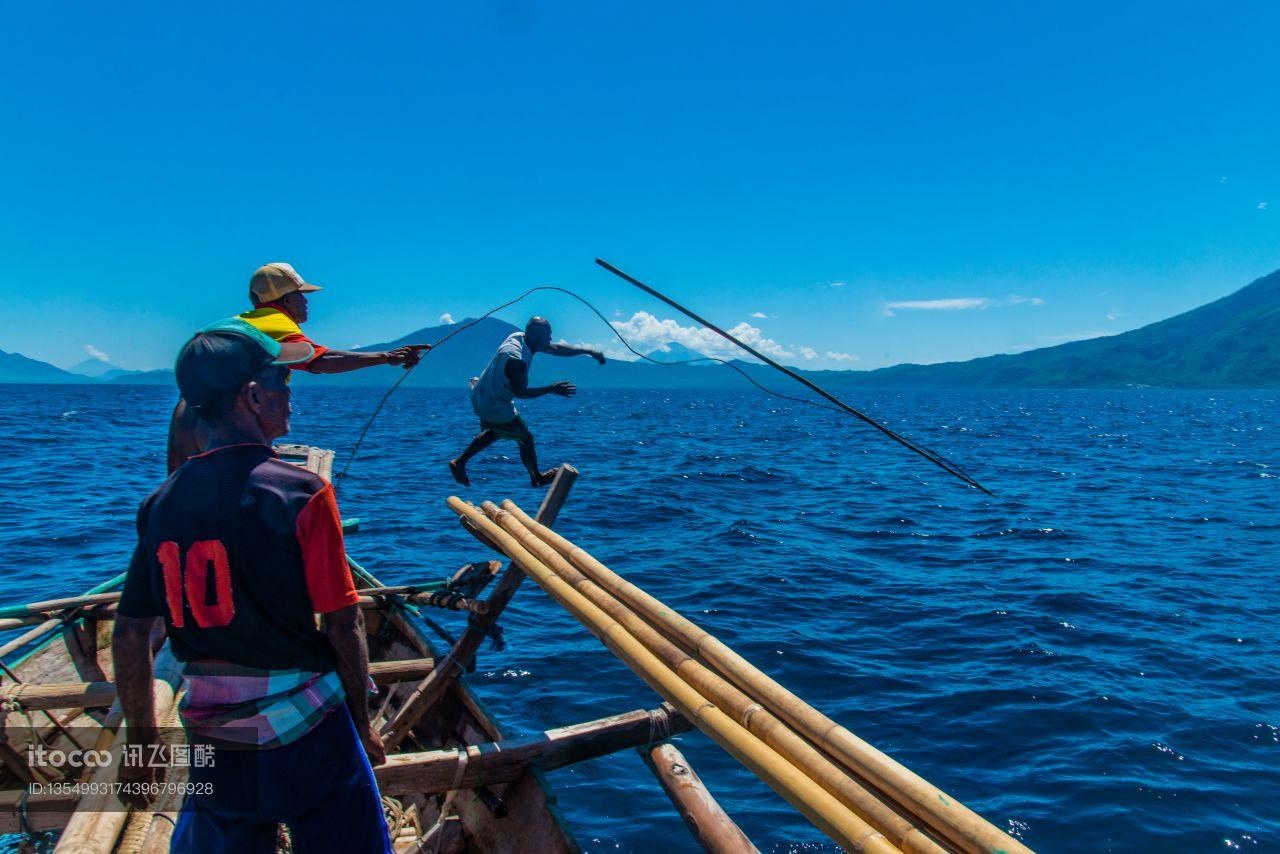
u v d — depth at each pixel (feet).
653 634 10.23
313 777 7.61
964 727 27.99
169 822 9.83
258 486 7.03
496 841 12.81
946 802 6.51
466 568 16.72
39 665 17.67
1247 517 72.33
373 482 85.20
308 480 7.18
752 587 44.65
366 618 22.26
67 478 84.17
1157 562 52.90
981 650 35.45
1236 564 52.60
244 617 7.06
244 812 7.62
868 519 68.59
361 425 186.39
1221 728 27.94
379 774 11.78
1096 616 40.45
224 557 6.95
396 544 53.62
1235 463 126.52
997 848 5.93
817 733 7.79
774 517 68.44
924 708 29.43
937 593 44.39
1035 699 30.07
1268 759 25.98
